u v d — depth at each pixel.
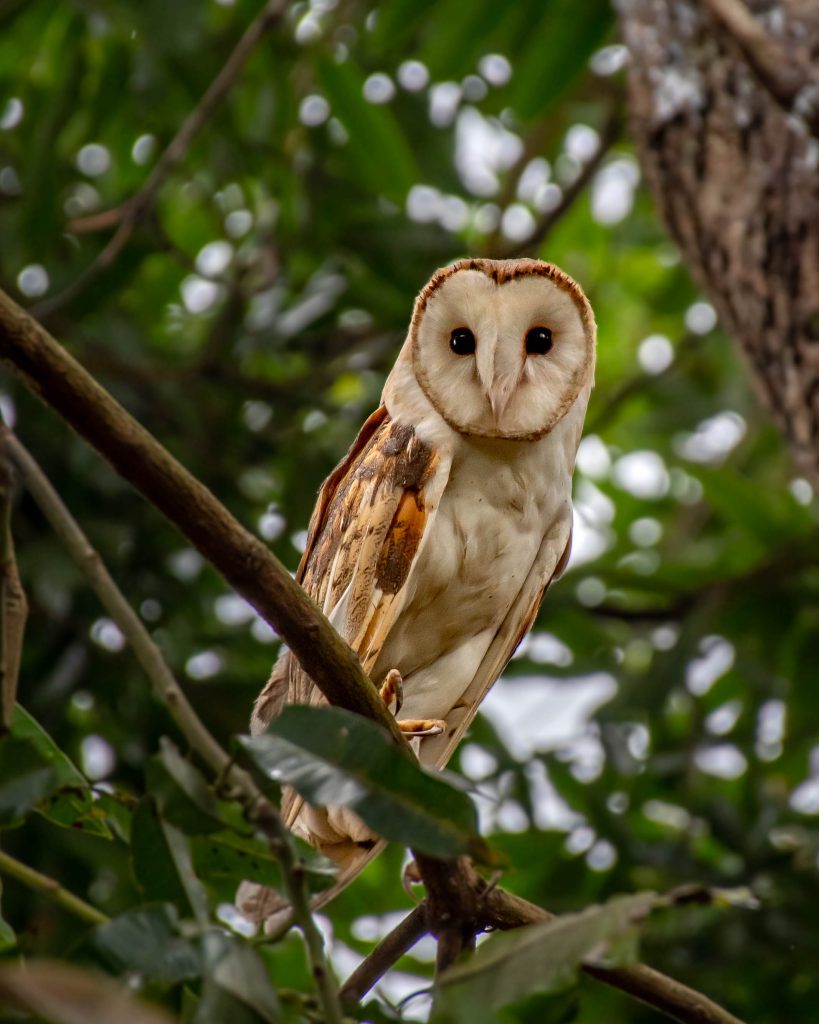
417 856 4.95
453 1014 3.87
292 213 12.34
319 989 3.83
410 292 12.46
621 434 14.56
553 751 11.23
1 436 4.45
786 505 11.99
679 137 8.27
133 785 10.91
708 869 10.52
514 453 7.13
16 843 10.19
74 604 10.89
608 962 3.84
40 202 10.70
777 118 7.97
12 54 11.20
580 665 11.72
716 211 8.09
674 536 13.71
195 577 11.57
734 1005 10.26
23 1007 2.36
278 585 4.52
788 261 7.79
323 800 3.88
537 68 10.77
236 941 3.91
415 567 6.99
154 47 10.50
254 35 10.30
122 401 12.23
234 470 12.41
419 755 7.36
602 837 10.71
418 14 10.55
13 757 4.13
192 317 14.09
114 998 2.25
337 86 11.09
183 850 4.25
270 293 12.82
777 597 11.87
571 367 7.29
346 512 7.18
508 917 5.13
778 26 8.01
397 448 7.12
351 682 4.69
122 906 10.31
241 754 4.08
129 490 11.31
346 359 13.17
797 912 10.27
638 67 8.59
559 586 12.03
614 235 14.77
